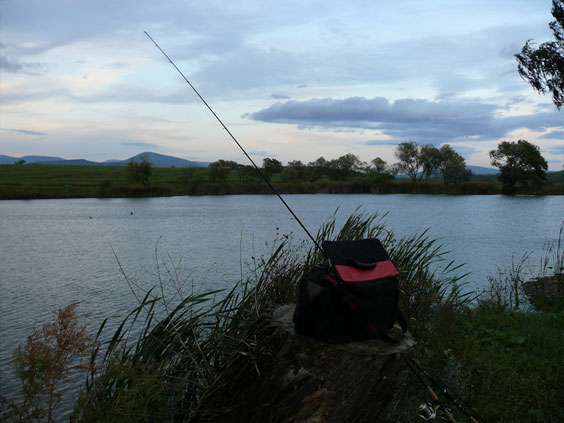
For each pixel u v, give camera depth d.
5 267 19.89
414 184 106.81
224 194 102.38
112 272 18.30
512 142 96.25
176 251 23.75
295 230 30.66
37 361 2.88
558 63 11.33
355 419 2.55
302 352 2.59
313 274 2.69
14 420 2.94
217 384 3.00
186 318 4.20
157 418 3.26
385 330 2.62
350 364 2.51
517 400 3.69
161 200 83.69
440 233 30.41
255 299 4.32
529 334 5.58
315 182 113.75
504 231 31.67
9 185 109.94
